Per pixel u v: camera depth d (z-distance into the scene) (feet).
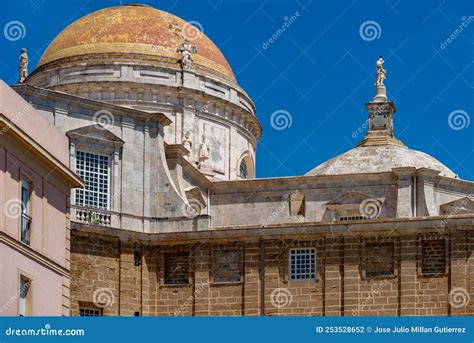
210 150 299.17
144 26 304.71
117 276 232.32
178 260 236.43
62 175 200.54
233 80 313.32
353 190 263.08
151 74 296.30
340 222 231.50
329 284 230.07
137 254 235.81
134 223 237.04
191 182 262.88
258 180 268.21
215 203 271.28
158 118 243.19
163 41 303.07
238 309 232.32
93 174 234.38
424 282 227.61
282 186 268.00
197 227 237.25
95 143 234.99
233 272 234.17
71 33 305.53
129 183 238.07
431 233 228.43
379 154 272.72
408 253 228.84
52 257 196.54
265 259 232.94
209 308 233.14
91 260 229.25
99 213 232.32
